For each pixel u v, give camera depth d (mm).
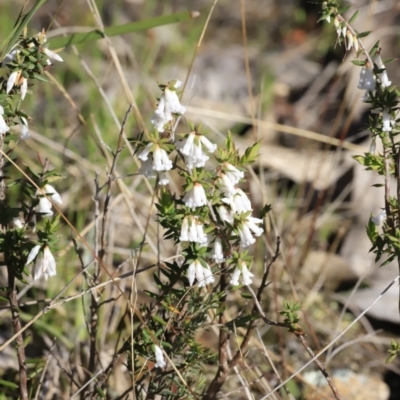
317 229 6090
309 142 7977
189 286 3172
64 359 4598
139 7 10703
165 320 3344
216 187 2928
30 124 7070
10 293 3367
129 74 8438
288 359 5082
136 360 3463
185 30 10664
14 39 3291
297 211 6391
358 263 6043
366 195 6441
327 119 8523
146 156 2789
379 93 3145
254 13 11180
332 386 3322
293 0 11367
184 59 9680
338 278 5945
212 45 10375
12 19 9125
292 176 7102
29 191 3299
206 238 2896
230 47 10367
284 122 8711
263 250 5773
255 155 3006
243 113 8625
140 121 4625
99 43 8859
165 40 9953
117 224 5953
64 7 10047
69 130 7441
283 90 9570
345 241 6207
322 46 10258
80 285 5199
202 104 8594
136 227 5977
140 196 5953
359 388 4914
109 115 7055
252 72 9859
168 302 3242
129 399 3979
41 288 5234
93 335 3760
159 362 3113
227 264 3182
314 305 5656
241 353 3504
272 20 11094
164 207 3006
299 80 9758
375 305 5648
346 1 8703
